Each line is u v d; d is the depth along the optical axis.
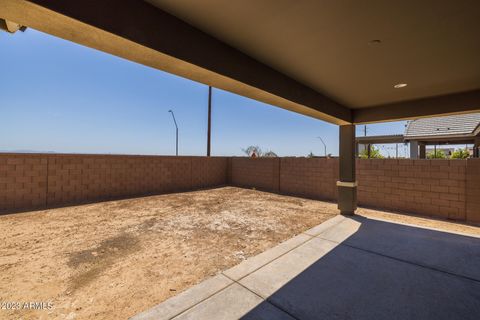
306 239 4.26
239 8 2.13
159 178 10.22
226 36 2.63
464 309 2.32
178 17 2.29
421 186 6.23
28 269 3.19
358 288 2.69
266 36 2.61
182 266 3.30
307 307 2.35
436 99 4.76
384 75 3.69
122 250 3.84
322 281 2.84
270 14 2.21
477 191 5.38
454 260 3.41
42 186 7.15
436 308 2.34
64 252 3.74
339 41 2.70
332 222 5.39
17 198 6.72
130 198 8.60
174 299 2.48
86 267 3.26
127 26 1.95
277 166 10.68
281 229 4.98
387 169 6.85
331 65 3.35
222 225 5.25
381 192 6.97
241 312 2.27
